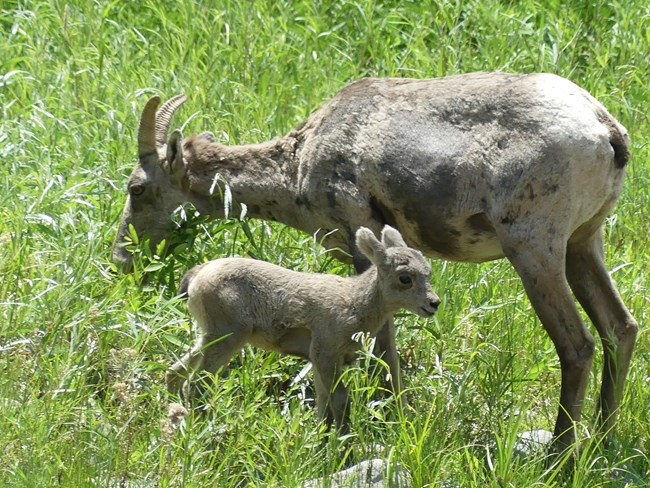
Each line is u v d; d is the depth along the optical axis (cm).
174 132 1706
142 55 2398
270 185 1719
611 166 1557
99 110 2189
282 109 2236
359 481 1402
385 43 2512
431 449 1450
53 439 1420
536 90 1559
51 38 2438
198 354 1539
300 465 1423
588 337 1556
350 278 1512
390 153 1616
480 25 2525
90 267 1700
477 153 1566
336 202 1658
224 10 2531
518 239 1550
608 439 1598
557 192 1530
